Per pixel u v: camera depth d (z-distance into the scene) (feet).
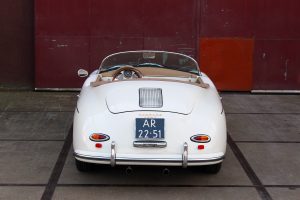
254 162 18.76
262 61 32.09
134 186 16.15
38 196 15.20
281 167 18.26
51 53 31.65
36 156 18.99
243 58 32.04
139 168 17.60
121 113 15.02
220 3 31.48
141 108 15.12
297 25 31.76
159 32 31.76
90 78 19.65
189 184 16.43
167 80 17.42
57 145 20.44
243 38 31.86
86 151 14.89
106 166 17.75
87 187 15.98
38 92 31.73
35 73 31.81
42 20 31.27
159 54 20.30
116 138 14.78
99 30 31.60
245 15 31.63
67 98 30.01
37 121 24.35
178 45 31.91
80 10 31.32
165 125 14.85
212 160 15.02
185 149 14.67
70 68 31.86
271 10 31.60
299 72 32.22
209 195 15.55
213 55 31.99
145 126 14.82
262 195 15.61
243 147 20.62
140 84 16.71
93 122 15.01
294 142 21.45
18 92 31.60
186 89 16.52
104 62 20.59
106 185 16.19
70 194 15.39
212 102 16.24
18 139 21.21
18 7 31.65
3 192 15.44
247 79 32.19
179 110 15.17
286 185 16.51
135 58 20.31
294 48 31.99
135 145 14.69
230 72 32.17
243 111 27.25
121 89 16.25
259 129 23.50
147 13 31.53
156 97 15.62
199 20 31.65
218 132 15.16
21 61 32.19
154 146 14.71
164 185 16.29
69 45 31.63
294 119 25.57
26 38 32.01
